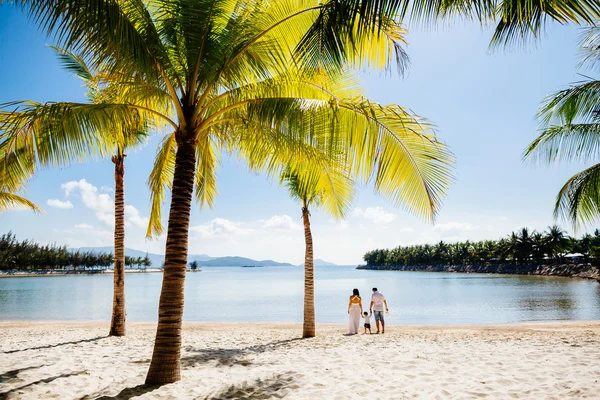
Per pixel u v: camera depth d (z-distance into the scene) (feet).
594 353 21.03
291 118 15.43
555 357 20.21
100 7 11.72
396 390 14.76
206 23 15.72
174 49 16.79
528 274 286.25
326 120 15.83
